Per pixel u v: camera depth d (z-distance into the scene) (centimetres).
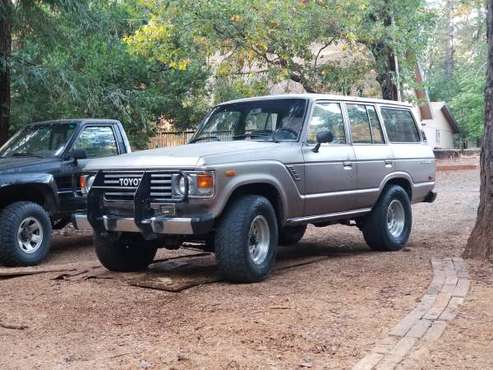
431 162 988
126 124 1630
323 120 800
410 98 2147
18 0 1236
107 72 1558
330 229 1138
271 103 807
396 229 895
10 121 1407
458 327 493
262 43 1644
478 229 750
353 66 1836
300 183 738
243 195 688
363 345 460
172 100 1766
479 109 3784
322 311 548
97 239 734
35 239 871
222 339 482
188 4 1595
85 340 499
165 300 611
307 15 1662
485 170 735
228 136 806
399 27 1873
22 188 891
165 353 459
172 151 689
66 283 699
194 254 886
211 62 1895
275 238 700
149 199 657
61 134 983
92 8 1366
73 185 945
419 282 645
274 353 448
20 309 595
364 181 834
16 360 458
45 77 1249
